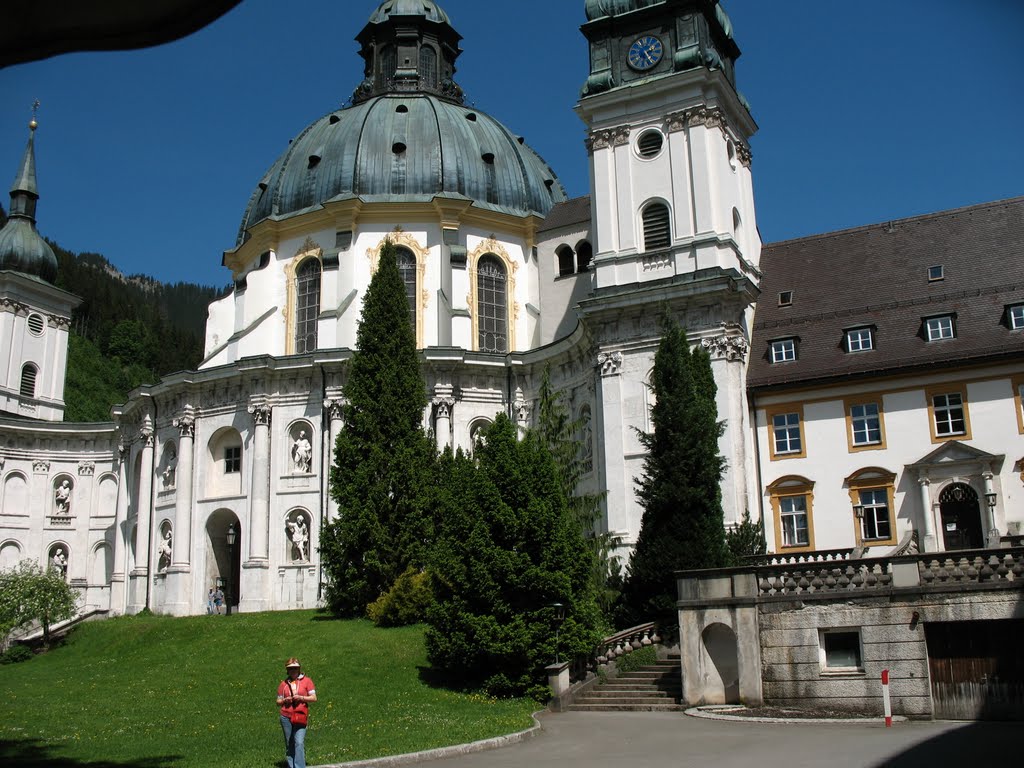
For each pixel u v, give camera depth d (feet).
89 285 549.95
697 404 118.62
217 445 183.93
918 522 134.00
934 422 135.95
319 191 196.24
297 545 170.81
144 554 188.34
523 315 195.21
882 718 82.69
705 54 157.17
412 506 143.23
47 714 95.04
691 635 93.71
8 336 237.45
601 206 158.61
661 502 114.42
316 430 174.60
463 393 178.70
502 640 99.50
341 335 181.88
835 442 140.97
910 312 147.13
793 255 168.66
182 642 137.49
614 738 75.61
